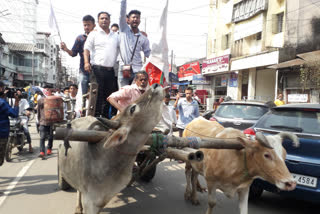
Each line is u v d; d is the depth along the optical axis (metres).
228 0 22.25
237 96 19.52
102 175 2.53
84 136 2.46
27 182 5.21
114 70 5.04
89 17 5.93
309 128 3.74
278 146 2.88
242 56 18.00
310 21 13.65
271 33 16.56
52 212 3.90
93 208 2.56
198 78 23.62
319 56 12.13
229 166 3.24
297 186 3.51
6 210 3.95
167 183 5.39
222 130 3.86
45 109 5.06
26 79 44.09
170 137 2.80
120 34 4.89
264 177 2.93
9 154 6.81
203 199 4.63
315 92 12.78
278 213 4.04
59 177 4.63
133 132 2.25
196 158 2.57
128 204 4.31
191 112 7.34
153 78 4.66
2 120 4.75
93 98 3.90
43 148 7.00
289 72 14.42
